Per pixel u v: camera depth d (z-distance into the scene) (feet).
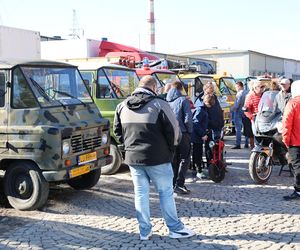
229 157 37.14
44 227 20.15
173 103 24.71
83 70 31.71
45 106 22.61
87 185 26.25
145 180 18.11
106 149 25.40
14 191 22.81
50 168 21.66
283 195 24.68
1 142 22.27
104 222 20.70
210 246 17.35
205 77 51.85
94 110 25.45
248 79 68.90
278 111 27.20
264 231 18.89
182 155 24.80
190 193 25.38
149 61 44.93
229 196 24.70
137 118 17.53
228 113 51.39
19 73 22.72
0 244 18.17
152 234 18.83
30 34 40.96
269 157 27.48
